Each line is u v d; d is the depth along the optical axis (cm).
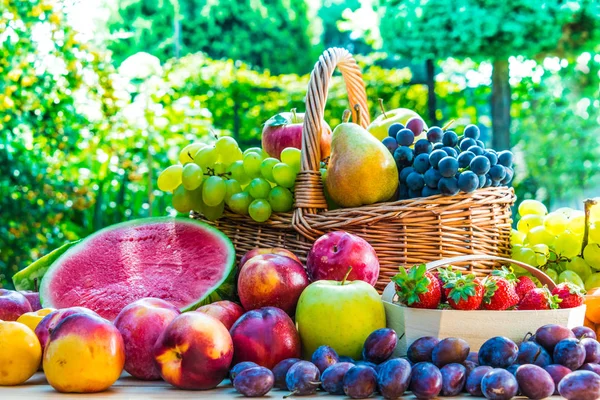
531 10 531
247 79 716
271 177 201
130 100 580
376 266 175
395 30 580
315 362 138
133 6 871
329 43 1233
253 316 147
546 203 743
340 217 189
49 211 490
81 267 199
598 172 738
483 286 146
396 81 703
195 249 200
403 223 187
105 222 570
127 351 143
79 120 531
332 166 194
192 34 908
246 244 208
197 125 614
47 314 153
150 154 552
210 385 137
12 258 477
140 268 198
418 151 196
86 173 552
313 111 194
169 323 138
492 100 636
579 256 211
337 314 149
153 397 131
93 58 539
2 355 138
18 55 490
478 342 142
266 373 131
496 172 196
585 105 737
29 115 507
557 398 127
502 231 202
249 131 716
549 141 744
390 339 139
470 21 540
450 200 189
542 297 146
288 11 966
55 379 133
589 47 564
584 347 134
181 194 211
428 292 143
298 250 197
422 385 125
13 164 477
